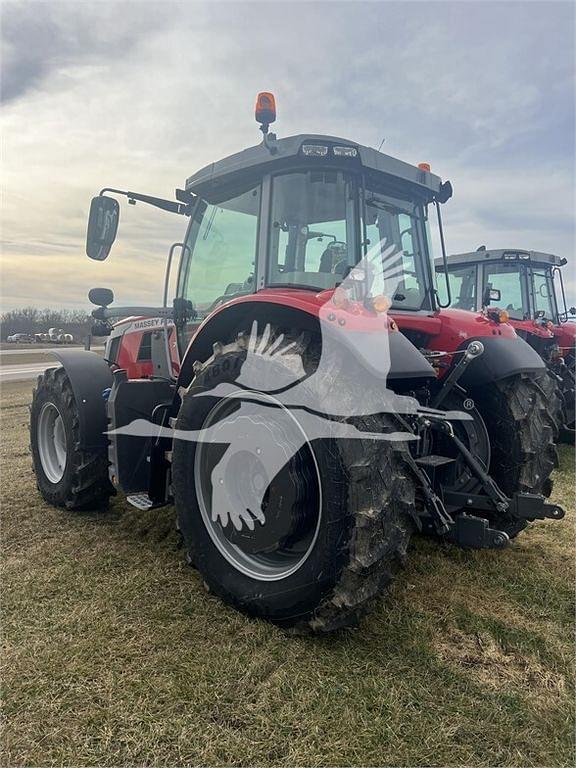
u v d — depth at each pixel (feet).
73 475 12.12
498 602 8.65
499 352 9.61
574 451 19.70
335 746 5.65
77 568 9.64
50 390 12.97
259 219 9.11
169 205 11.42
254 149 8.98
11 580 9.20
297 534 7.55
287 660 6.98
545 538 11.30
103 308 12.42
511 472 9.73
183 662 6.95
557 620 8.16
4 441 21.22
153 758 5.51
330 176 8.66
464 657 7.20
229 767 5.40
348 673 6.75
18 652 7.18
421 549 10.59
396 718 6.04
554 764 5.52
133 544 10.77
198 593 8.73
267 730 5.86
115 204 11.00
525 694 6.51
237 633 7.58
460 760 5.53
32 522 12.03
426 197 10.65
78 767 5.40
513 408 9.73
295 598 7.27
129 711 6.13
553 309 25.85
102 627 7.75
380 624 7.85
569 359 23.02
